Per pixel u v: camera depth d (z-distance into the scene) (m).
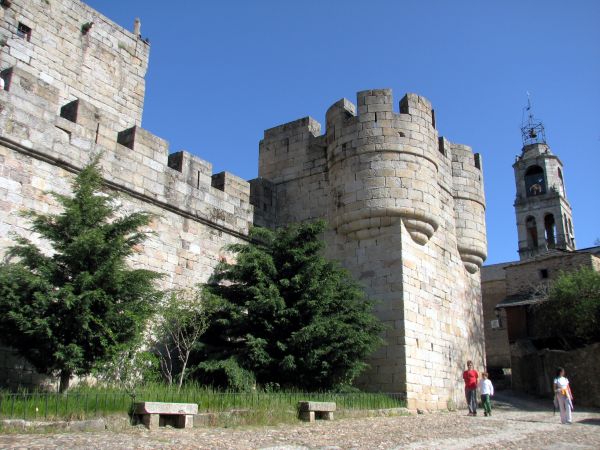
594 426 16.86
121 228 14.18
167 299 17.41
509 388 35.06
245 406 13.73
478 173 27.36
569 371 27.92
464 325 24.83
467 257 25.84
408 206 20.86
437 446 10.93
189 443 9.99
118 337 13.19
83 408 11.30
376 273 20.86
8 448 8.59
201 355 17.22
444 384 21.98
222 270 18.95
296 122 25.31
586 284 31.91
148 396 12.78
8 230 14.43
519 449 11.08
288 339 16.97
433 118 23.73
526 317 38.66
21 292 12.30
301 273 18.05
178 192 19.47
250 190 24.08
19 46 20.50
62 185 15.93
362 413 16.30
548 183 81.31
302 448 10.09
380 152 21.44
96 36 23.59
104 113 17.53
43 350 12.55
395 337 19.98
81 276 12.62
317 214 23.41
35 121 15.48
